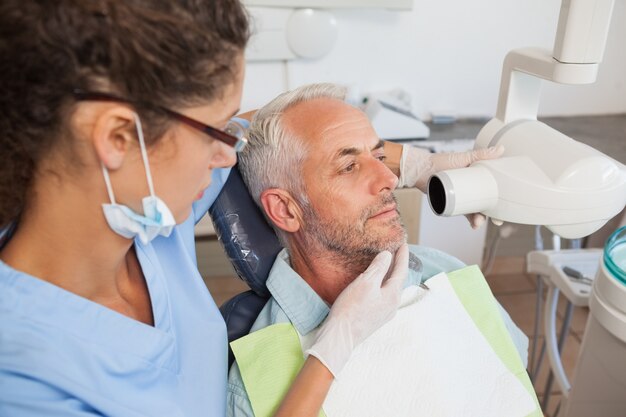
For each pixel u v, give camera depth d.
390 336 0.87
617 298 0.87
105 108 0.46
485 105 1.99
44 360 0.54
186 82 0.47
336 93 0.95
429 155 0.99
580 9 0.68
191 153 0.53
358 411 0.80
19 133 0.46
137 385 0.63
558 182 0.73
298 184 0.90
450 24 1.82
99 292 0.64
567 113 2.02
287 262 0.97
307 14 1.70
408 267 0.92
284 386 0.80
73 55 0.43
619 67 1.92
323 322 0.85
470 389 0.85
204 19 0.46
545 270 1.25
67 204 0.52
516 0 1.79
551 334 1.27
